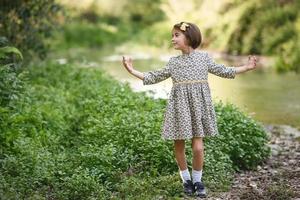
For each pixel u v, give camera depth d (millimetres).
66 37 32969
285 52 18938
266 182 6586
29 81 10742
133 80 16484
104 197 5762
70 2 31906
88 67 14461
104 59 24188
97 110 8906
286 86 15000
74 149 7406
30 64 12930
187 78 5816
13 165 6223
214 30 24453
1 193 5531
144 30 34562
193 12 27062
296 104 12359
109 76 13664
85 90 10953
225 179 6449
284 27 20844
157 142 6746
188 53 5930
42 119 8320
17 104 8211
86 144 7254
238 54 22766
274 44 20922
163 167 6621
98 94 10148
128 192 5922
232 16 23406
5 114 7359
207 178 6379
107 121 7605
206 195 6008
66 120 8836
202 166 6004
